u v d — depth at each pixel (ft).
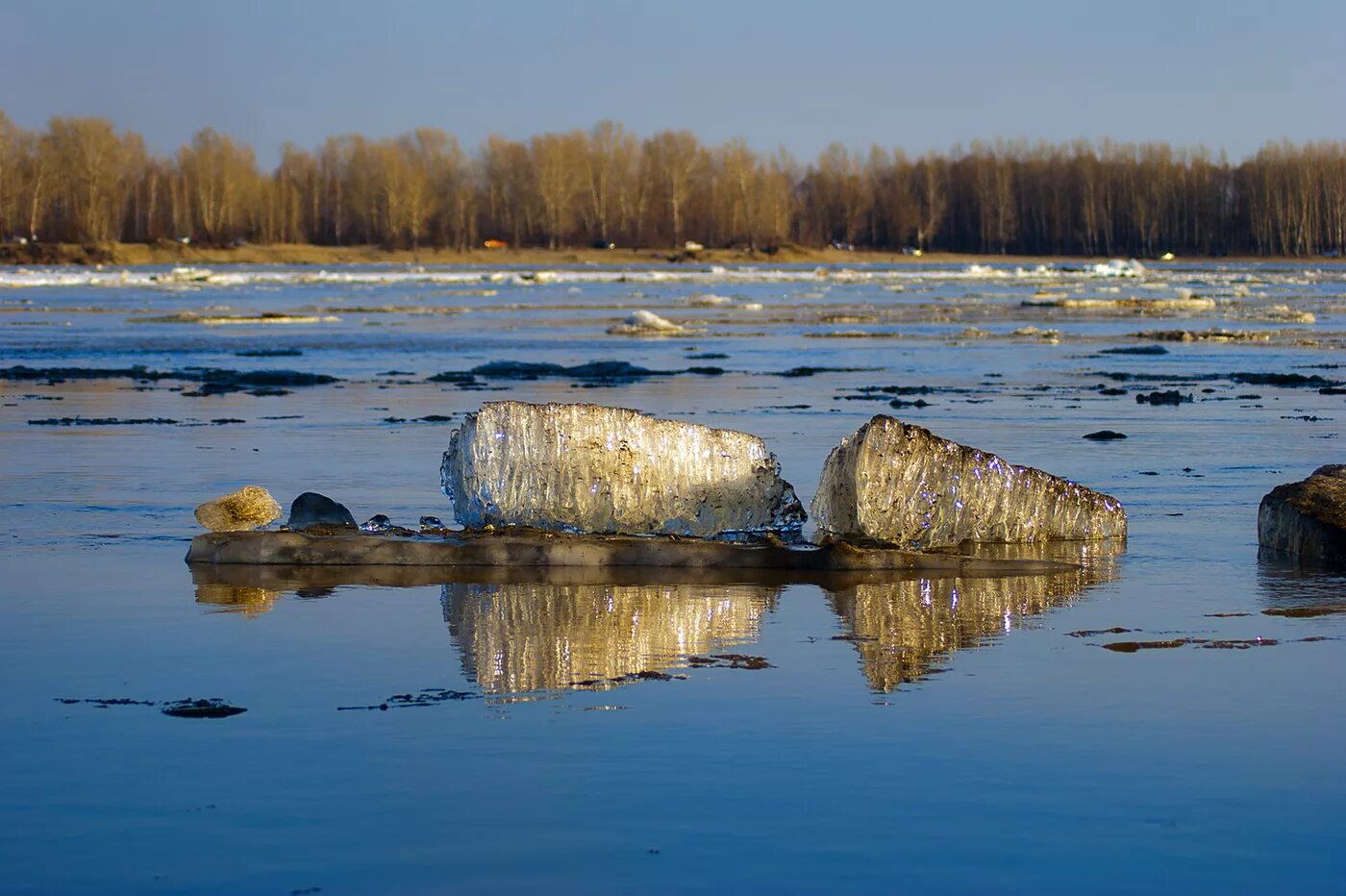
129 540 47.98
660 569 43.68
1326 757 25.54
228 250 647.56
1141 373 128.36
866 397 106.32
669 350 166.50
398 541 44.29
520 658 32.81
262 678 31.01
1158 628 35.73
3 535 48.75
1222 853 21.59
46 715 28.22
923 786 24.13
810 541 46.98
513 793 23.88
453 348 169.48
